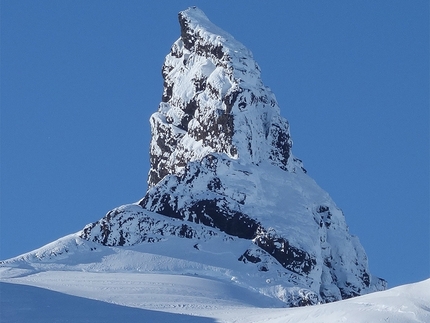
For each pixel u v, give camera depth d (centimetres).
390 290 16225
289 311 17550
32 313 17512
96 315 17488
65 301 18338
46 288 19550
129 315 17525
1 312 17525
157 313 17738
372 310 15675
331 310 16012
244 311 18362
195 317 17412
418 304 15600
